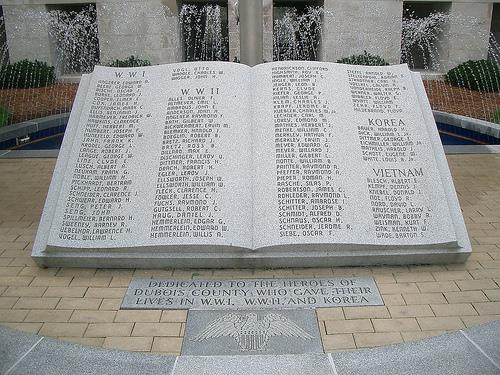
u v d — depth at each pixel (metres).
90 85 5.46
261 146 5.02
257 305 4.18
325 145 5.01
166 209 4.75
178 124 5.14
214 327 3.90
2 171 7.66
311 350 3.64
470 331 3.63
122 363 3.36
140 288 4.44
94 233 4.72
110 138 5.16
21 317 4.07
